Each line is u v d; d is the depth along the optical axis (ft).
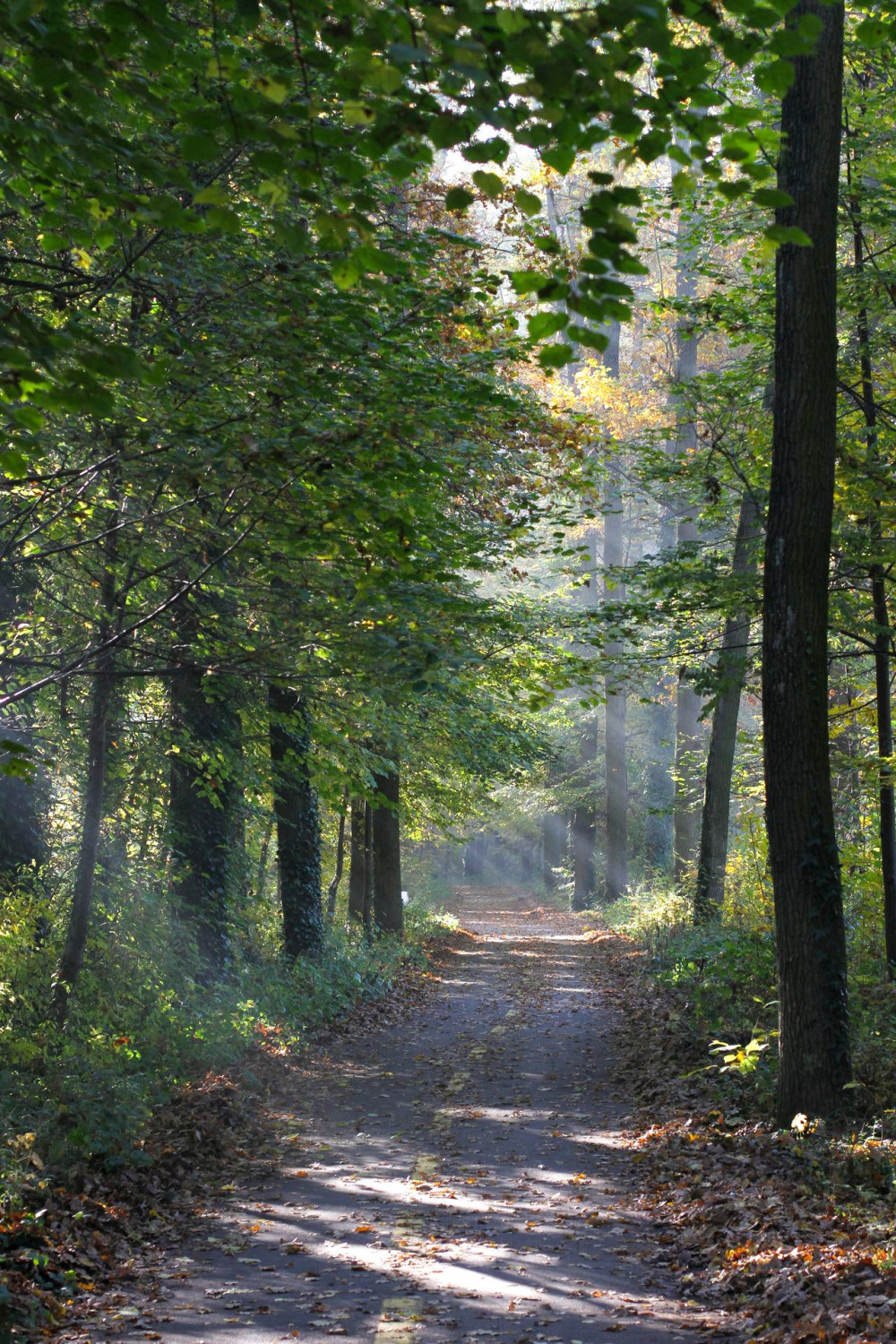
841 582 39.96
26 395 13.89
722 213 39.34
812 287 28.96
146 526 27.20
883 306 38.34
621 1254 21.56
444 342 34.01
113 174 19.83
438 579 25.59
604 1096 37.68
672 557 40.42
